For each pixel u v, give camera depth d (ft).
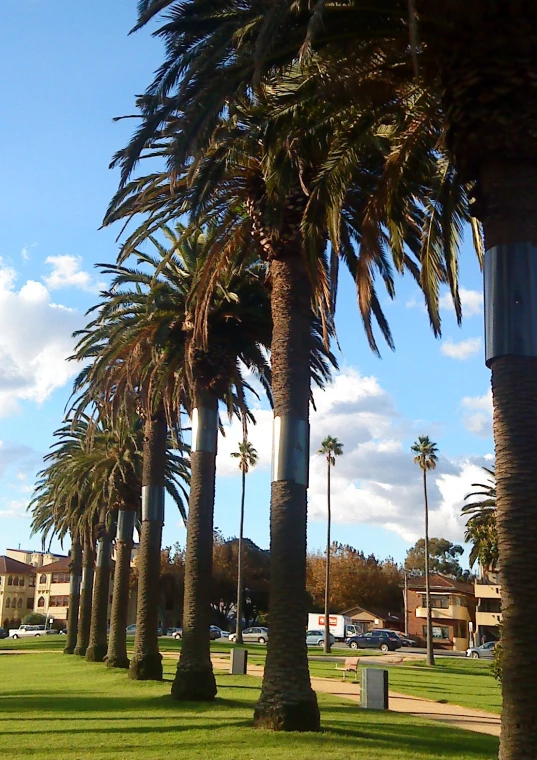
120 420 100.07
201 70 38.73
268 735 45.47
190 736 45.70
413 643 280.72
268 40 34.24
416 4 32.99
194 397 72.49
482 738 52.08
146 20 39.45
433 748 44.50
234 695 74.02
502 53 32.12
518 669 28.53
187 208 59.62
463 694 92.73
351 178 47.60
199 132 38.42
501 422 30.83
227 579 305.32
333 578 333.21
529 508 29.66
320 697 76.18
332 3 37.24
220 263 60.54
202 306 61.57
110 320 89.61
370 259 48.11
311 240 47.83
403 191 46.62
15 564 405.80
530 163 32.30
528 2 31.73
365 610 316.19
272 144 44.29
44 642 240.12
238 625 228.02
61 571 394.73
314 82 40.65
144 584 90.53
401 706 73.97
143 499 92.02
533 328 31.17
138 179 58.65
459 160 33.58
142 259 83.41
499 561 30.17
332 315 53.67
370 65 39.86
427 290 50.26
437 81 38.58
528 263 31.60
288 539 50.26
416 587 304.50
